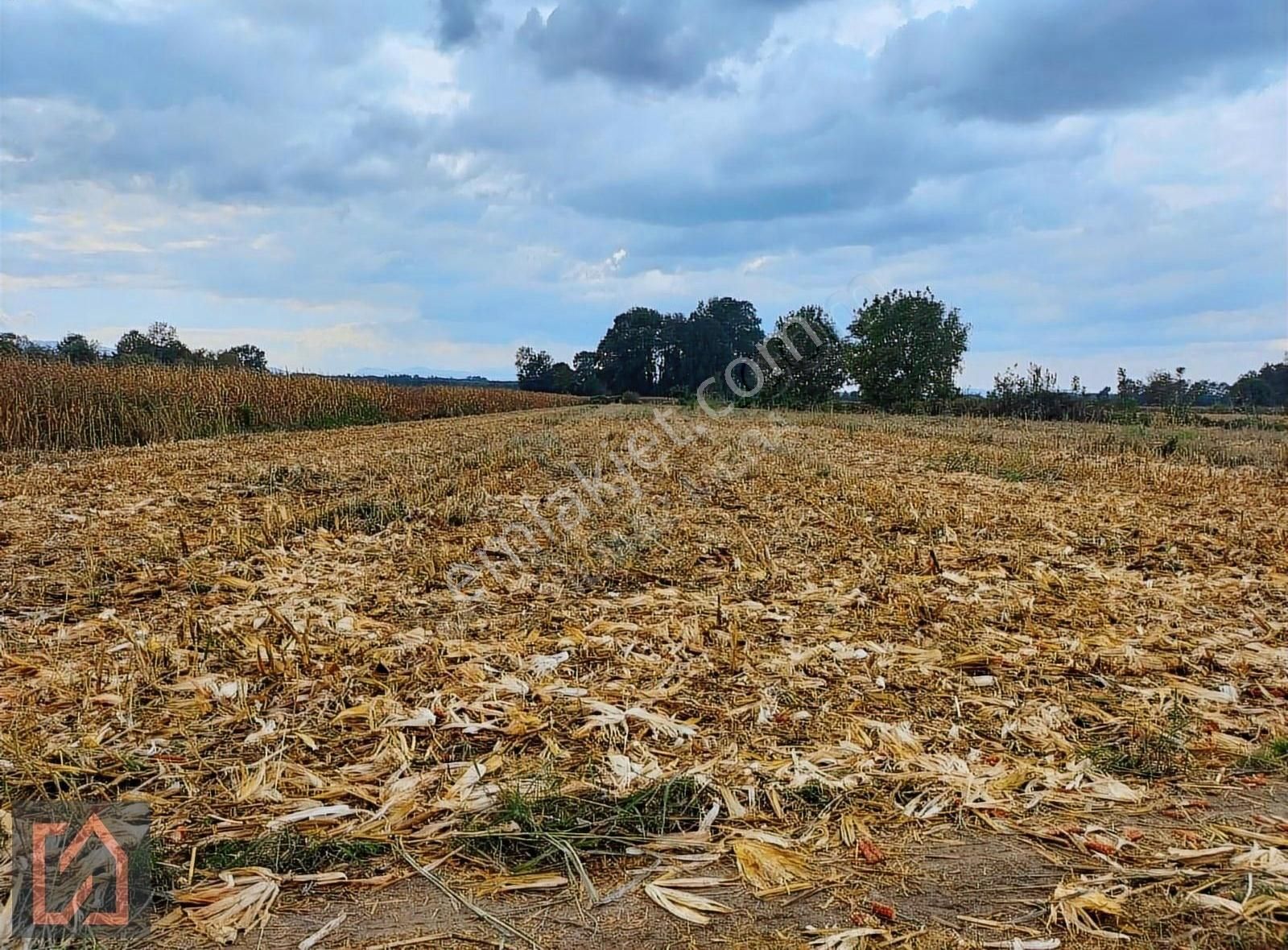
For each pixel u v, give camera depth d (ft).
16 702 11.46
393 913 6.94
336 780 9.41
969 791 8.98
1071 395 95.40
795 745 10.46
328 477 34.73
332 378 91.45
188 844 8.02
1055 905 6.84
